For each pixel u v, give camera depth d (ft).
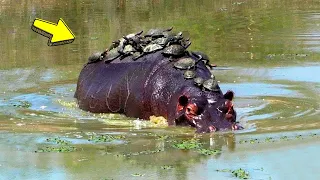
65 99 142.10
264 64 175.42
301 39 218.18
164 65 122.83
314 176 82.94
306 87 146.41
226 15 286.25
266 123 114.21
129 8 314.76
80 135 108.78
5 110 129.90
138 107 122.62
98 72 136.46
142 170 87.20
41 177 84.99
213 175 84.17
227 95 113.91
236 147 97.91
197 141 102.63
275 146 97.50
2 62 189.57
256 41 216.74
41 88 153.69
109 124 118.21
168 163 90.48
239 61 181.06
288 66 171.53
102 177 84.38
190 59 122.93
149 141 103.76
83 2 335.88
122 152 97.09
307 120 115.85
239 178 82.64
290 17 274.98
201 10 307.99
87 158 93.81
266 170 85.81
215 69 169.58
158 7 319.27
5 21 273.54
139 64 127.65
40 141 104.68
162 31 132.26
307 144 97.96
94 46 213.46
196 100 112.27
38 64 185.88
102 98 129.49
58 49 210.18
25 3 327.06
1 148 100.27
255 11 300.61
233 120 112.16
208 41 219.00
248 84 150.61
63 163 91.30
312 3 325.62
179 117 113.09
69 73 172.35
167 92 118.42
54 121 121.08
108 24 263.08
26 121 120.57
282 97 136.77
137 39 134.62
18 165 90.53
